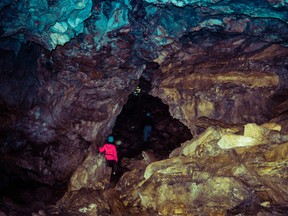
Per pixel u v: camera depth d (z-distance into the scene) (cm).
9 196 627
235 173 546
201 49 761
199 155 632
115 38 668
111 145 788
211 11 613
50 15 595
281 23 610
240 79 762
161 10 637
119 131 1180
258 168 557
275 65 732
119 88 809
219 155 611
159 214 548
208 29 700
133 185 668
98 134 874
